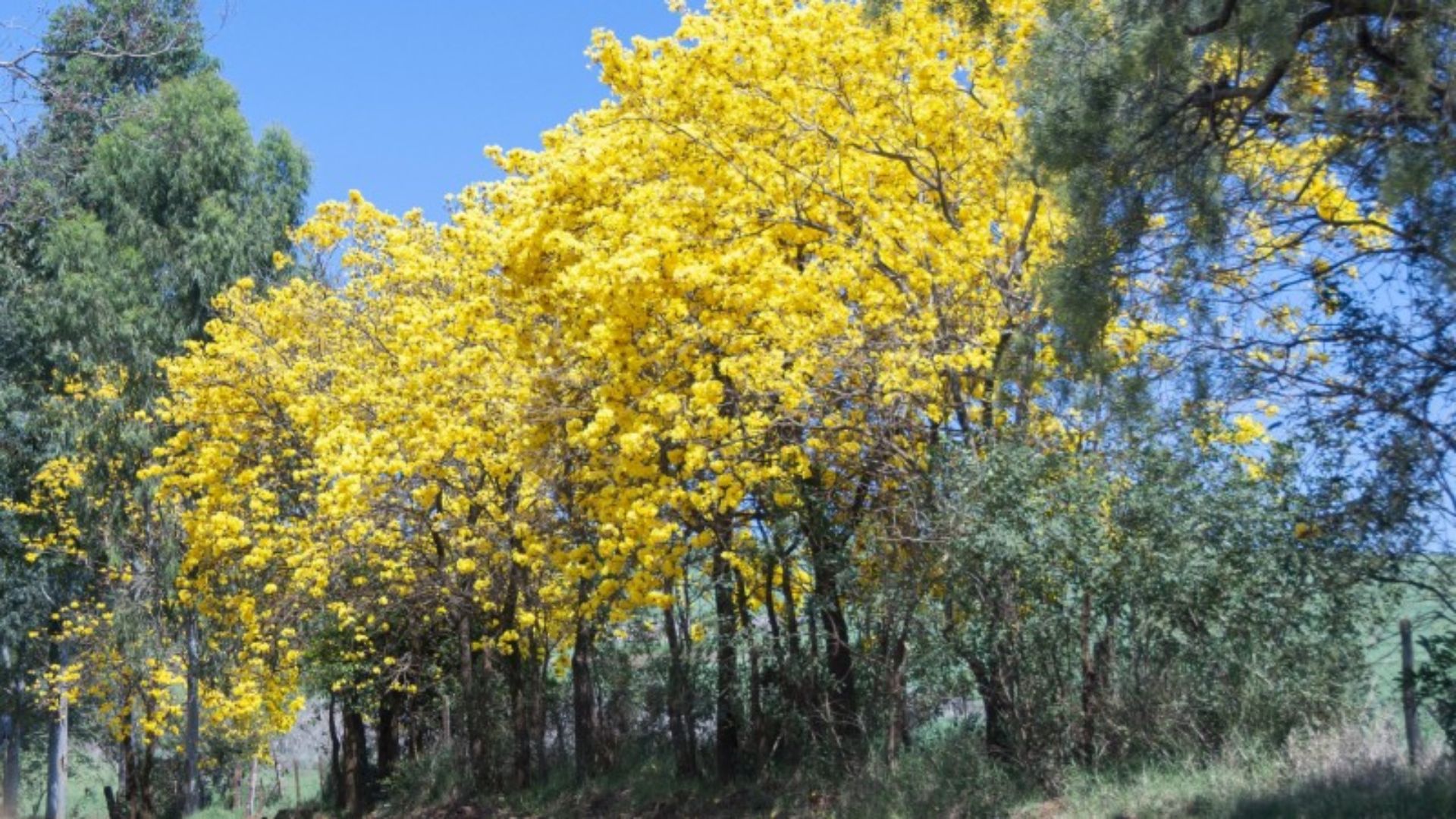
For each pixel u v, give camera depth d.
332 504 13.75
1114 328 9.70
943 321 12.63
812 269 11.96
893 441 13.23
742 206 12.33
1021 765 12.60
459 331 13.09
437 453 14.13
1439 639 9.68
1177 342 9.59
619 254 11.09
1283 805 9.28
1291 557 10.78
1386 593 10.75
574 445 12.79
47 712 35.25
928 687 13.83
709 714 17.61
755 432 11.67
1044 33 9.07
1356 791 9.17
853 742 14.90
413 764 24.75
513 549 16.69
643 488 11.61
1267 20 8.03
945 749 13.43
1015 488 11.73
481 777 21.31
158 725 25.33
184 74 32.31
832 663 15.09
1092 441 12.12
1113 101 8.78
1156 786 11.01
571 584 16.62
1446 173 7.81
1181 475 11.44
